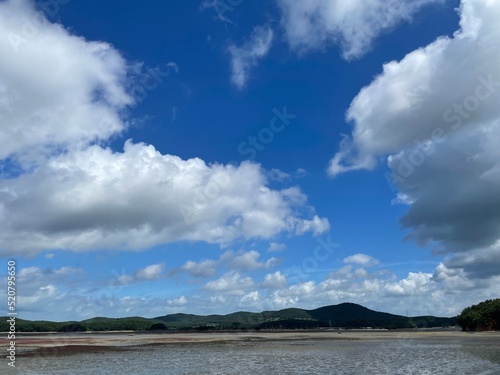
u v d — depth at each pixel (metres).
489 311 143.00
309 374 43.09
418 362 52.56
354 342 95.50
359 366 49.22
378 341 98.38
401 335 131.75
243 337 125.62
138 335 147.50
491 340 91.69
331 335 141.25
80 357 60.97
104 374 43.88
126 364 52.44
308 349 75.25
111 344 88.88
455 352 64.69
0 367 49.72
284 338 118.38
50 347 78.25
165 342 97.31
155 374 43.84
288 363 52.78
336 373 43.66
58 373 44.59
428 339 102.31
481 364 49.53
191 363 53.31
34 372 45.41
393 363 51.84
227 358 59.50
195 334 161.25
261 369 47.09
